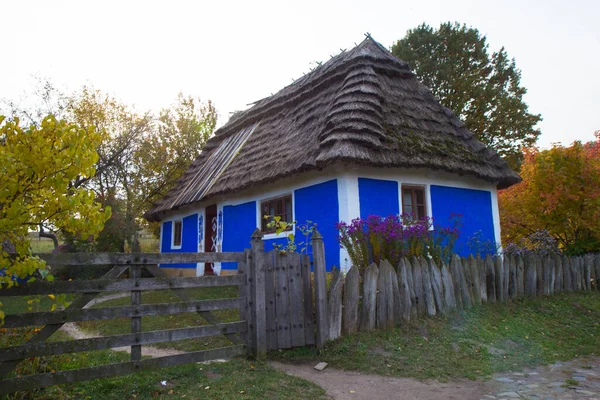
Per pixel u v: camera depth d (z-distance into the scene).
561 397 4.54
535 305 8.92
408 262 7.17
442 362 5.68
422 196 10.86
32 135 3.64
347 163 9.21
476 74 24.69
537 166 14.42
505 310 8.27
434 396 4.57
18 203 3.51
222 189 12.68
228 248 13.31
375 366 5.45
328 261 9.66
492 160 11.95
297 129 12.09
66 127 3.73
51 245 20.64
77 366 4.99
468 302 7.98
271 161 11.43
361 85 10.79
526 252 13.31
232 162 14.18
